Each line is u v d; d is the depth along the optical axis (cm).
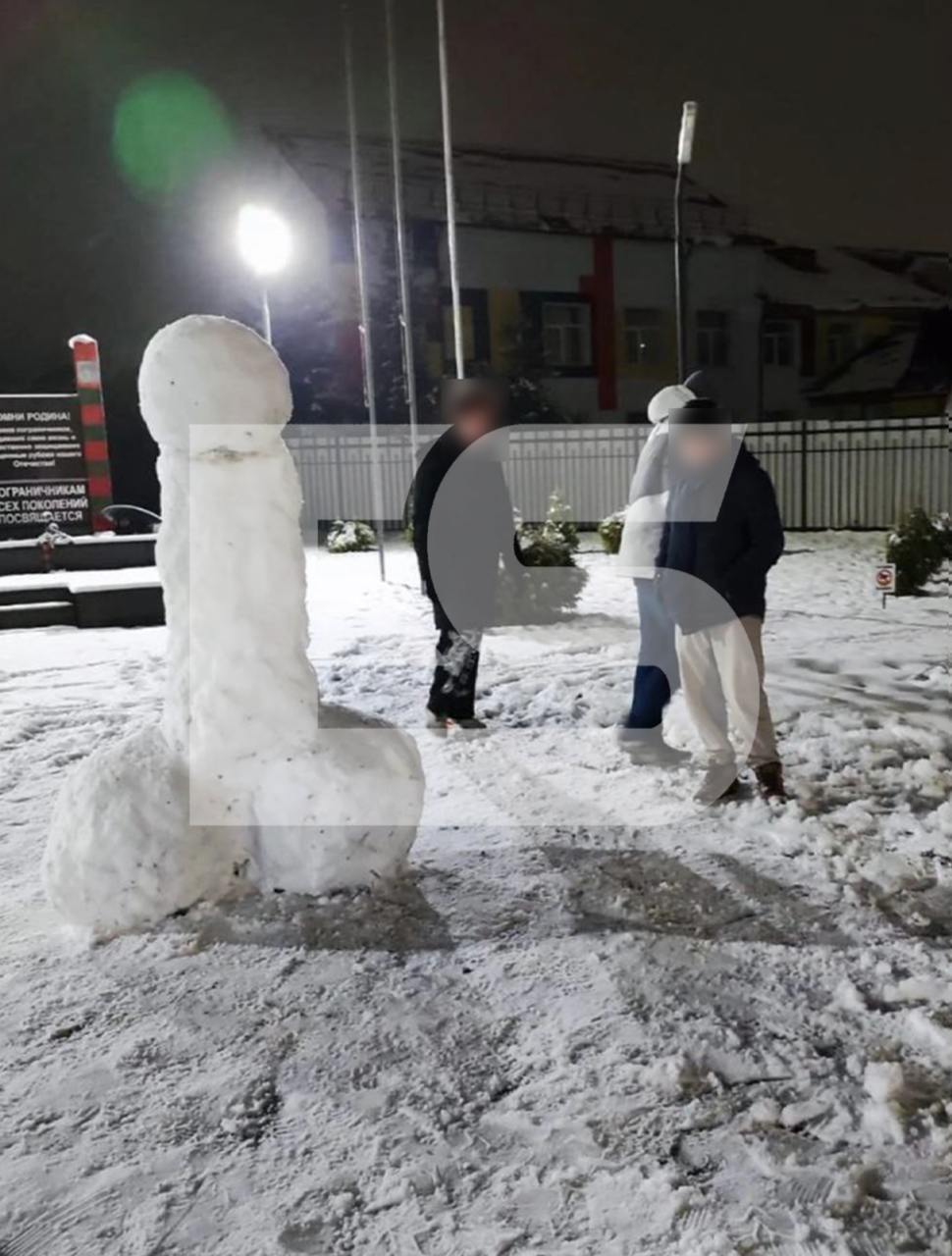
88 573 1077
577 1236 192
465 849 381
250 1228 196
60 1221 198
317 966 292
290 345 2625
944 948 301
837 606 967
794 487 1975
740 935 311
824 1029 260
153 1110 231
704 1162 212
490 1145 219
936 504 1920
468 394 510
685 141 1291
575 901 335
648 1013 268
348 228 2634
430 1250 190
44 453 1199
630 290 2853
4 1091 238
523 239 2728
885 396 3114
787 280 3064
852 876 352
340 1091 237
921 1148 215
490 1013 269
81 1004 274
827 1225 193
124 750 326
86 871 306
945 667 675
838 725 537
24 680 718
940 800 425
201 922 314
